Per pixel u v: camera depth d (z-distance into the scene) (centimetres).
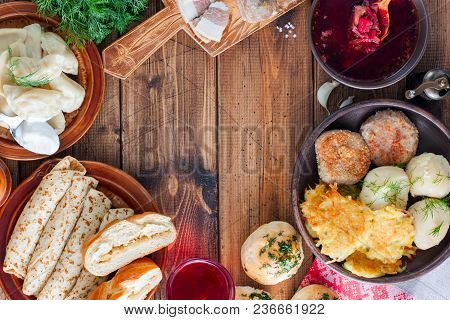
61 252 83
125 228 80
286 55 88
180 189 89
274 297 90
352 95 89
